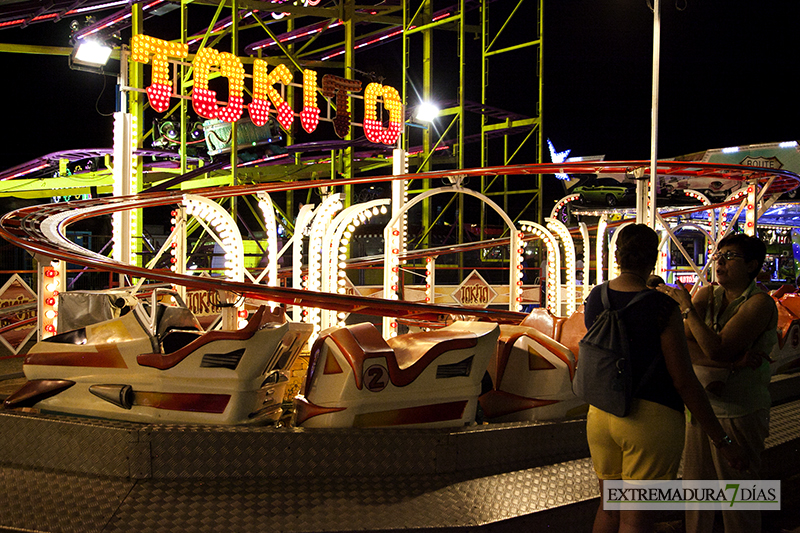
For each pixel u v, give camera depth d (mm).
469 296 13922
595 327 2477
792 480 4410
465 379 3689
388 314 5898
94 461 3102
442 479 3262
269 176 23578
